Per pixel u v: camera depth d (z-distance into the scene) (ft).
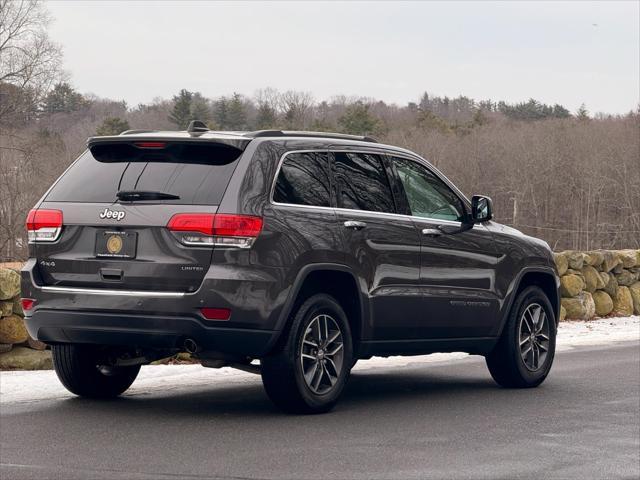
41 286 29.78
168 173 29.30
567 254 68.90
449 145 358.02
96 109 372.17
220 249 28.19
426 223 34.01
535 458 24.84
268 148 29.78
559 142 344.90
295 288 29.27
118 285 28.89
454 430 28.48
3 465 23.18
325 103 493.77
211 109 517.14
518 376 37.14
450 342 34.96
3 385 34.76
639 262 74.43
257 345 28.76
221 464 23.49
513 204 341.62
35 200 188.65
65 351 31.86
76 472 22.50
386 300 32.22
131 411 30.50
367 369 43.06
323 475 22.56
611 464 24.27
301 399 29.89
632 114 367.25
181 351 31.22
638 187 318.45
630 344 54.65
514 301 37.50
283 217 29.32
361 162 32.65
